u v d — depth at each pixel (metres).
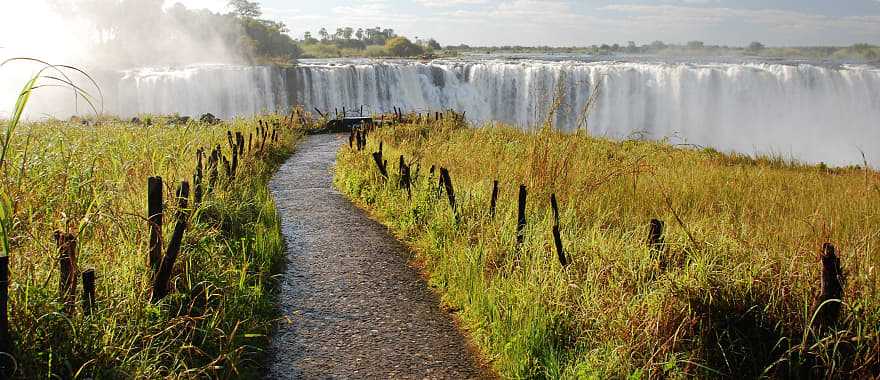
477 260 6.27
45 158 6.38
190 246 5.59
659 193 8.97
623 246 5.94
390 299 6.29
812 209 8.77
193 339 4.59
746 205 8.76
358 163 12.92
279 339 5.32
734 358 4.14
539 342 4.72
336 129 25.77
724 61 88.12
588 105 8.84
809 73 45.31
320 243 8.32
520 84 44.34
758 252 5.05
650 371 4.09
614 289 4.88
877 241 6.48
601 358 4.41
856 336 3.99
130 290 4.47
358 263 7.45
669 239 5.91
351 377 4.70
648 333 4.29
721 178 11.50
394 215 9.43
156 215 4.81
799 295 4.31
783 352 4.12
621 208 8.31
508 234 6.68
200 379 4.30
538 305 4.98
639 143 18.02
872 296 4.37
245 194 9.30
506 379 4.68
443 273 6.68
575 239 6.39
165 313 4.50
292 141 20.83
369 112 43.03
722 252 5.27
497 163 10.26
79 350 3.83
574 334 4.75
